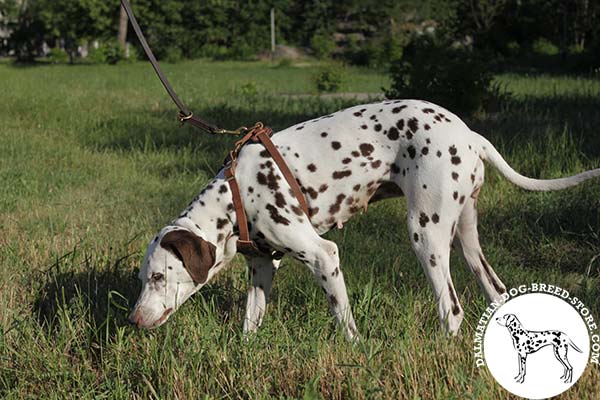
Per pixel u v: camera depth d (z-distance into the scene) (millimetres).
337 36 67750
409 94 14406
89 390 4449
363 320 4918
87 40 53969
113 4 52719
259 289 5008
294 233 4570
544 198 8008
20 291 5895
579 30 43500
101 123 14820
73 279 5836
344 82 24031
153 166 11047
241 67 45406
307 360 4340
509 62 38094
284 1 64438
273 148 4664
